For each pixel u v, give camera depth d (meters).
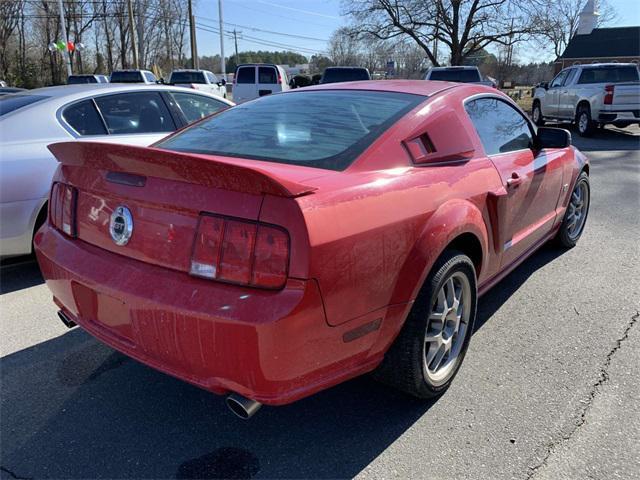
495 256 3.28
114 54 50.00
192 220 2.06
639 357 3.20
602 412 2.67
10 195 4.17
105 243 2.41
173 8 49.97
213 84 23.70
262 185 1.91
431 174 2.66
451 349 2.90
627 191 7.88
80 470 2.33
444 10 32.94
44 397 2.87
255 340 1.90
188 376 2.15
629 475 2.25
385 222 2.23
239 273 1.96
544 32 32.72
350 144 2.54
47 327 3.68
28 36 44.94
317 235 1.93
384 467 2.33
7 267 4.82
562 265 4.74
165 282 2.10
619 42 43.88
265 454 2.43
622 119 14.25
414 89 3.18
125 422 2.67
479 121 3.32
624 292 4.15
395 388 2.71
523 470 2.29
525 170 3.62
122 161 2.21
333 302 2.02
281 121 2.92
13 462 2.38
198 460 2.40
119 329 2.34
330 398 2.85
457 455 2.39
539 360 3.17
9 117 4.39
